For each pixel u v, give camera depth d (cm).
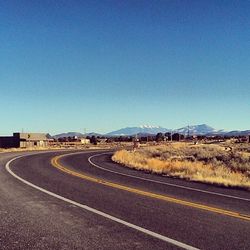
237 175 2330
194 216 1053
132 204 1228
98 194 1441
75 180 1927
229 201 1341
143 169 2828
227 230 897
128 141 17012
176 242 788
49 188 1593
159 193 1503
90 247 748
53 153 5106
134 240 801
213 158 3462
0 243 773
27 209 1128
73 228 900
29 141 9062
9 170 2417
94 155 5031
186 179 2150
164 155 4572
